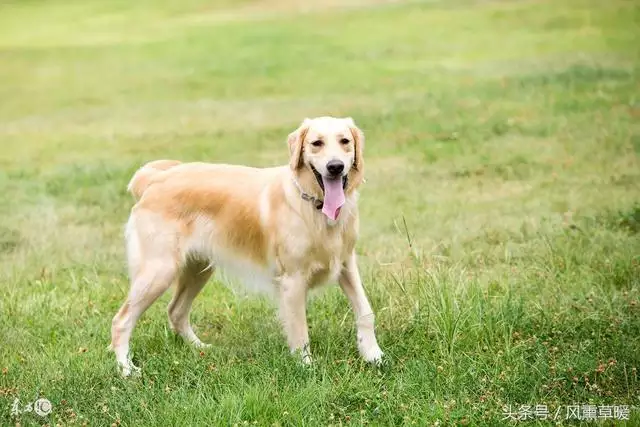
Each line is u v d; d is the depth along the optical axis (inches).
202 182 327.3
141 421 267.7
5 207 593.6
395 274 386.3
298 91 998.4
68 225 541.6
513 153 673.6
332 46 1252.5
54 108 996.6
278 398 274.8
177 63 1214.3
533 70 994.7
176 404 273.6
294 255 309.4
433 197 569.0
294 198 309.3
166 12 1675.7
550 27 1237.1
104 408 275.1
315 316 354.9
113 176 673.0
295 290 312.8
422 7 1496.1
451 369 293.7
